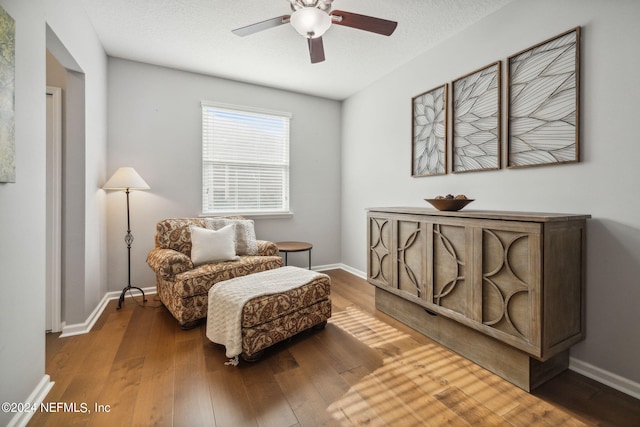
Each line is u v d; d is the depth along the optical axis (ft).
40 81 4.85
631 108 4.98
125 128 9.89
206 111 11.19
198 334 7.20
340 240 14.14
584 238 5.42
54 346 6.50
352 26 6.08
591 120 5.47
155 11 7.34
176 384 5.20
